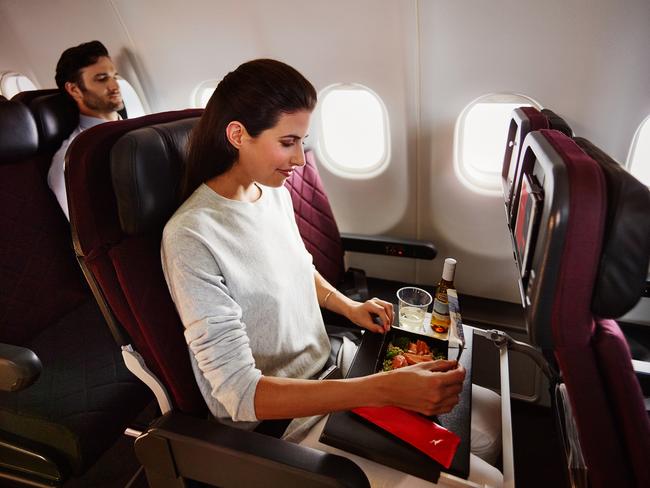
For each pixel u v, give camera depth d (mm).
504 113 1422
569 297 510
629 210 472
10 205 1236
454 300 1032
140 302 793
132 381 1153
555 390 1032
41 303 1307
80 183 732
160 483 825
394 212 1717
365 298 1458
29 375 830
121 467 1451
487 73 1282
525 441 1561
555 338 542
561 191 482
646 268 495
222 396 750
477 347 1658
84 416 1014
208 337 740
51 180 1334
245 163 816
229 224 839
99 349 1259
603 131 1253
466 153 1511
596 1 1094
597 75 1183
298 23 1397
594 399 570
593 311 534
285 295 934
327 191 1780
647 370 957
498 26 1197
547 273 507
